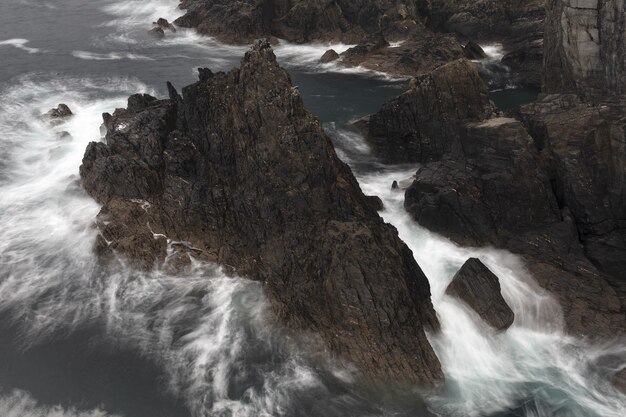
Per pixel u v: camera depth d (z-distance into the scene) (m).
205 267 33.62
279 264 31.95
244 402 26.09
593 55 40.34
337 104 62.66
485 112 44.34
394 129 48.22
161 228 35.34
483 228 36.41
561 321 31.03
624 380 27.44
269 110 34.06
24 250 35.47
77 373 27.50
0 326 30.12
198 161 36.56
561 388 27.53
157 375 27.42
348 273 28.80
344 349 27.78
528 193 36.00
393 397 26.38
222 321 30.38
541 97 42.78
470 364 28.67
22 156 47.66
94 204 38.97
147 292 32.34
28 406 25.70
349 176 35.59
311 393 26.53
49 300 31.92
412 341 27.75
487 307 30.47
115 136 40.16
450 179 37.91
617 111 35.50
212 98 36.78
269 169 33.53
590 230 35.28
